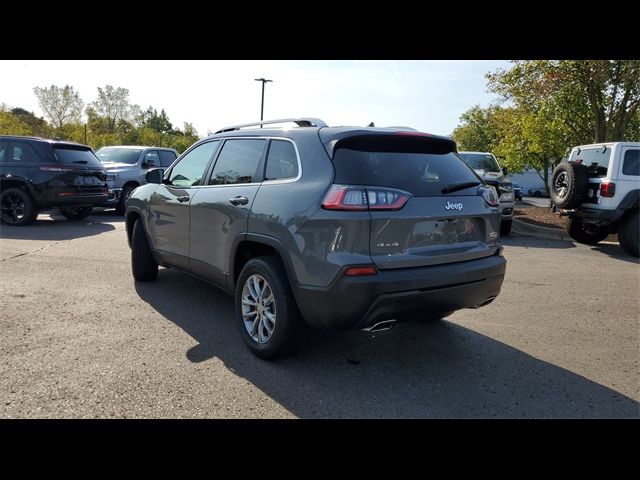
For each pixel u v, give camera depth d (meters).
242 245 3.95
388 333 4.45
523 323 4.84
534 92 15.14
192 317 4.69
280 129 3.93
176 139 51.94
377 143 3.51
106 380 3.33
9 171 10.34
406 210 3.25
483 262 3.65
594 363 3.88
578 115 15.36
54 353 3.76
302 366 3.66
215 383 3.34
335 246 3.13
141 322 4.52
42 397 3.08
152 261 5.76
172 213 4.98
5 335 4.09
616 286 6.36
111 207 13.12
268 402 3.11
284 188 3.56
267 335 3.75
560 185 9.59
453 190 3.57
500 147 20.09
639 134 17.39
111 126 53.31
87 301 5.11
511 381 3.52
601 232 9.83
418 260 3.28
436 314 3.49
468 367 3.75
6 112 39.09
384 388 3.35
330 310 3.18
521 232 11.52
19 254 7.42
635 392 3.39
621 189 8.56
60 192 10.44
